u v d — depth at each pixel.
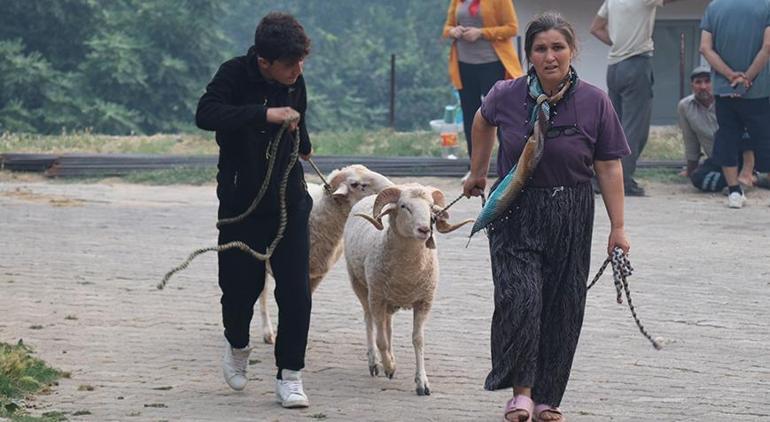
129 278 14.82
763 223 18.45
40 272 15.05
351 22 77.12
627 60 20.34
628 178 20.77
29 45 55.53
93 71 53.34
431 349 11.88
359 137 28.30
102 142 28.86
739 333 12.48
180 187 22.44
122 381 10.65
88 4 55.00
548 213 9.09
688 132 21.36
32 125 51.31
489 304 13.67
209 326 12.66
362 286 11.10
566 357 9.26
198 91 55.34
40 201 20.56
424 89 68.44
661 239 17.23
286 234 9.90
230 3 73.50
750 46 19.55
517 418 9.04
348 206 11.42
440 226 10.20
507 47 20.80
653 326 12.72
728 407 10.02
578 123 9.05
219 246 9.70
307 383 10.73
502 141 9.28
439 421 9.59
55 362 11.20
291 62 9.55
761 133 19.98
